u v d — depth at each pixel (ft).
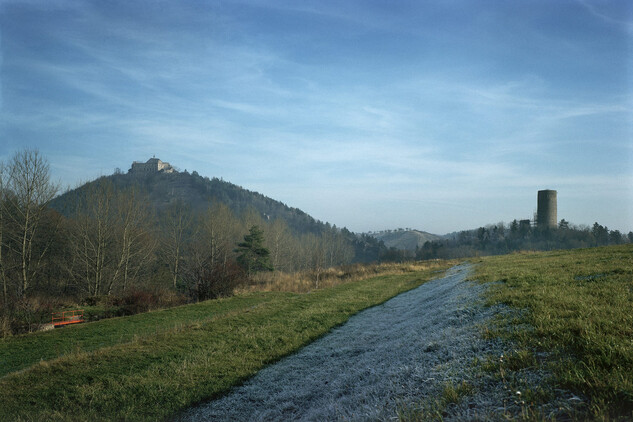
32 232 128.67
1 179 120.67
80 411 28.63
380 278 121.49
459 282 60.23
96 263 143.43
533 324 22.67
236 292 103.91
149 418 27.02
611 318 21.12
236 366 37.01
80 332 61.72
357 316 59.77
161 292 114.73
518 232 432.25
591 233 391.24
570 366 15.93
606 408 12.28
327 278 139.33
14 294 114.62
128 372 36.04
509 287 39.88
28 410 29.32
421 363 23.15
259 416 24.72
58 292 149.48
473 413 14.55
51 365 39.06
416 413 16.02
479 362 19.49
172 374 35.06
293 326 53.31
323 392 26.16
